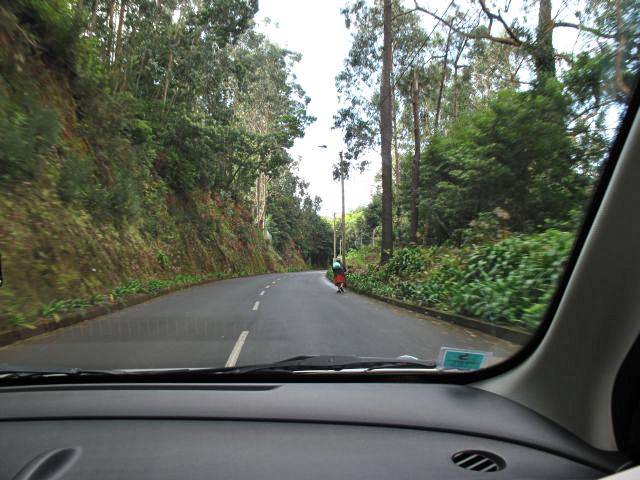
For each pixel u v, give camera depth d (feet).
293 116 135.64
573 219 35.53
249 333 31.45
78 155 63.36
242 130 123.85
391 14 76.95
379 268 78.33
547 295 26.02
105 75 76.59
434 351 25.86
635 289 8.41
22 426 9.60
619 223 8.77
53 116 53.42
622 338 8.43
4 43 51.80
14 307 34.71
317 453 8.43
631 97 8.96
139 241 80.94
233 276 141.18
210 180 132.98
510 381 10.74
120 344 27.76
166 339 29.35
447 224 74.18
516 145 44.34
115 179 74.90
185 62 105.09
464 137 53.42
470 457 8.36
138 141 92.32
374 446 8.70
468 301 35.81
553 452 8.44
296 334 31.09
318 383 11.93
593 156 35.01
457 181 67.87
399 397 10.84
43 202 49.83
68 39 65.05
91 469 7.97
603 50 30.27
